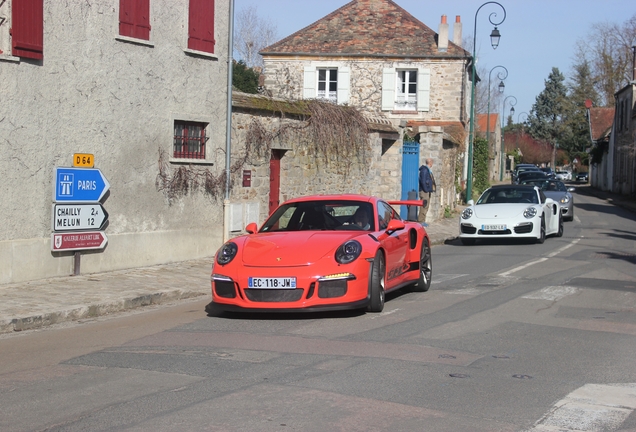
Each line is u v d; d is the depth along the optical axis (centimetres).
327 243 845
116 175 1198
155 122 1264
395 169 2194
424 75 3300
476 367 621
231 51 1391
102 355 672
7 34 1007
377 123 2086
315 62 3341
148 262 1270
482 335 752
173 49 1291
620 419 486
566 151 11169
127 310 948
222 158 1416
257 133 1507
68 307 881
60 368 625
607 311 895
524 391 550
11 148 1021
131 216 1234
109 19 1163
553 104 11700
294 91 3344
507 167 8594
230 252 853
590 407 512
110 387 557
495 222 1780
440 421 477
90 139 1145
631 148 4441
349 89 3338
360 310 895
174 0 1288
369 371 600
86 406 509
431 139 2489
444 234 2055
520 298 991
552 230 1978
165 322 848
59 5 1077
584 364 636
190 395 532
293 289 803
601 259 1474
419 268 1035
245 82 3125
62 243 1097
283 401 516
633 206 3756
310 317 855
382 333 756
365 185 2014
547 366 628
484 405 513
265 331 773
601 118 7169
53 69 1075
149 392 541
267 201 1557
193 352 675
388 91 3316
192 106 1341
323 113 1736
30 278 1061
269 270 809
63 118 1097
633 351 688
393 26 3450
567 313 880
